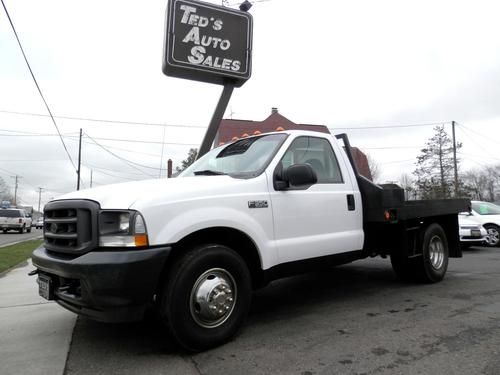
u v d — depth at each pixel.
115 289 3.03
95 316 3.19
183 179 3.81
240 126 26.19
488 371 2.98
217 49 8.18
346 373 3.00
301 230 4.29
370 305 4.87
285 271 4.15
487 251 11.16
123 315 3.10
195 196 3.52
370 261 8.62
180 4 7.82
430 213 5.87
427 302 4.94
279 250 4.03
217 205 3.62
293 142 4.52
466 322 4.11
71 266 3.14
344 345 3.55
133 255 3.08
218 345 3.55
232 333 3.60
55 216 3.70
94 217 3.23
